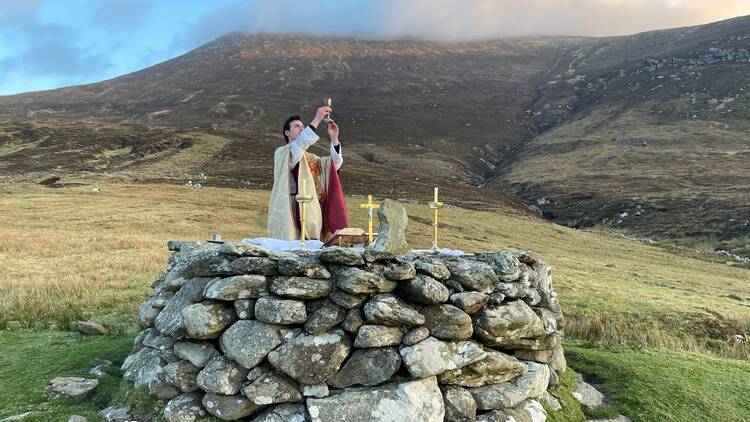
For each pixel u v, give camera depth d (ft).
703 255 195.62
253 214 184.55
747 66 638.53
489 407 24.48
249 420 22.38
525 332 26.22
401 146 535.19
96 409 25.20
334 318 23.08
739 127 487.61
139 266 84.38
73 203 189.88
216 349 23.82
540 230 220.23
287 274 23.49
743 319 72.74
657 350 41.78
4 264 84.17
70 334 39.96
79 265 84.69
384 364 22.82
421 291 23.76
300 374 22.17
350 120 646.33
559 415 26.96
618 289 93.50
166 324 25.40
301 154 29.45
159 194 219.82
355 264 23.84
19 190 219.61
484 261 27.68
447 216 223.30
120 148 365.20
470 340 24.81
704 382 32.58
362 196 257.96
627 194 312.71
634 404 29.37
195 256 27.04
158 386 24.18
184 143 377.50
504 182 402.72
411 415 22.13
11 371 30.19
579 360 36.45
